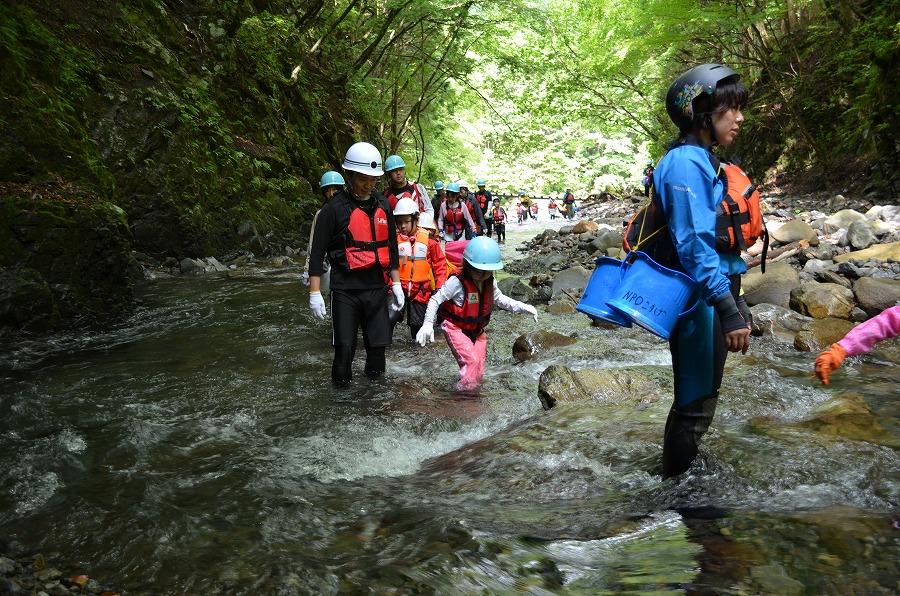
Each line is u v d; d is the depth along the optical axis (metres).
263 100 16.95
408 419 4.29
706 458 2.94
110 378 5.22
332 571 2.20
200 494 3.03
